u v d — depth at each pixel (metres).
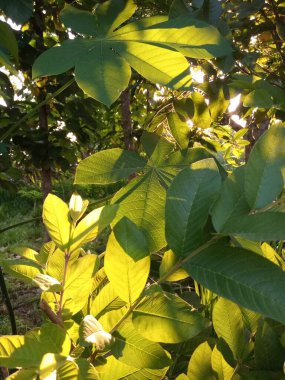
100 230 0.37
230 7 1.06
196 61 0.96
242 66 1.09
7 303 0.82
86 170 0.59
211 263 0.35
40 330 0.33
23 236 4.79
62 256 0.39
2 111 2.20
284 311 0.31
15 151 2.43
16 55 0.61
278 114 1.13
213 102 1.01
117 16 0.56
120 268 0.37
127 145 2.00
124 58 0.48
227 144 1.85
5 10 0.99
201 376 0.47
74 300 0.38
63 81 2.16
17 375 0.31
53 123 2.58
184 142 1.04
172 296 0.39
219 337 0.50
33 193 6.07
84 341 0.32
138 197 0.55
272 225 0.33
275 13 1.15
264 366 0.49
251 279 0.33
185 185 0.37
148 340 0.39
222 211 0.36
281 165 0.37
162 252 0.79
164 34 0.51
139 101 2.64
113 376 0.41
